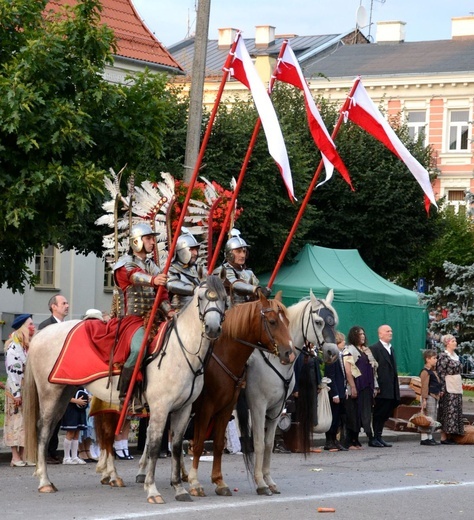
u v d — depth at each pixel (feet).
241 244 47.26
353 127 128.26
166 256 47.85
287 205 107.24
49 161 66.39
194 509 40.91
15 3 66.59
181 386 42.78
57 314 55.83
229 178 103.86
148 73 71.46
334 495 45.80
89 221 90.63
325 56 213.66
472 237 170.40
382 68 202.80
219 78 194.29
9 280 73.61
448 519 40.47
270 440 46.65
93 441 57.36
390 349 69.87
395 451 66.64
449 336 73.36
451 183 199.11
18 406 53.72
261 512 40.55
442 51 206.80
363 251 132.05
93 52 68.13
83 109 66.90
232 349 44.19
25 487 46.68
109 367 43.68
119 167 71.00
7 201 64.23
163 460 57.77
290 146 107.04
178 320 43.39
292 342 44.16
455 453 66.28
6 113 62.75
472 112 197.77
